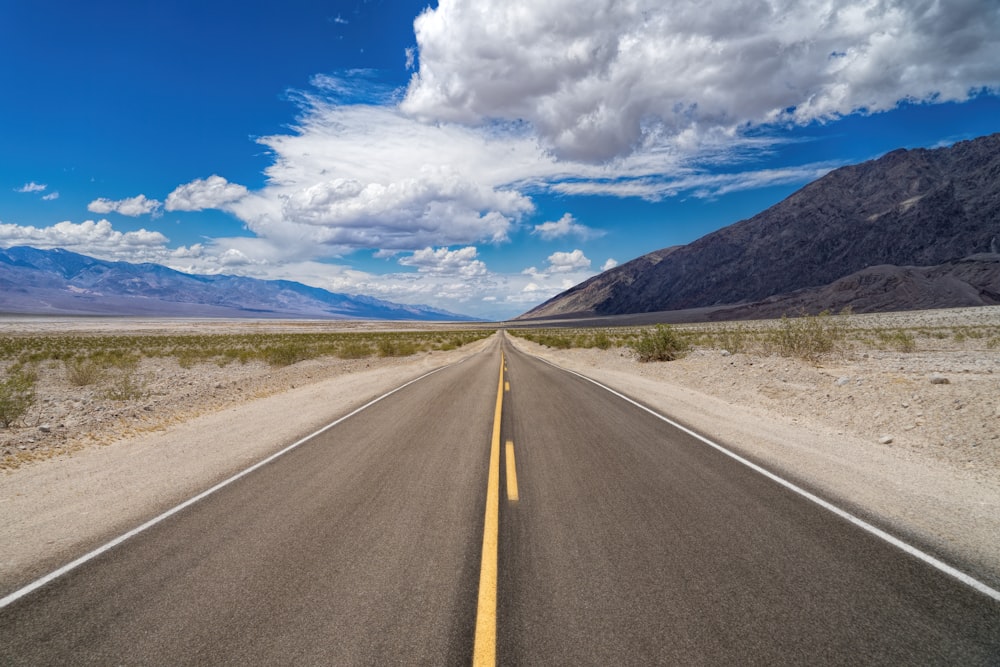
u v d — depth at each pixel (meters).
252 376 19.83
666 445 8.15
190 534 4.77
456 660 2.95
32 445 8.55
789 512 5.21
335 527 4.90
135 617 3.44
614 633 3.20
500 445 8.22
